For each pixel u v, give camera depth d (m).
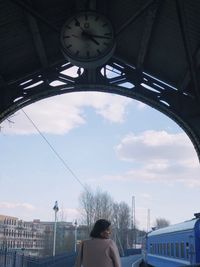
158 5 11.90
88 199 93.44
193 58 13.52
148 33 13.46
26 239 153.62
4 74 15.49
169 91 16.42
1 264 19.50
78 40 12.03
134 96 16.42
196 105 16.08
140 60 15.44
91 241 5.76
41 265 23.75
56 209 43.75
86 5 12.40
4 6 11.63
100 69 16.25
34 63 15.70
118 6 13.30
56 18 13.45
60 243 96.00
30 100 16.08
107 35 12.03
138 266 41.31
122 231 105.75
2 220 139.38
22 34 13.38
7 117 15.92
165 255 25.92
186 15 11.83
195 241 18.12
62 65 16.25
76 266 5.84
